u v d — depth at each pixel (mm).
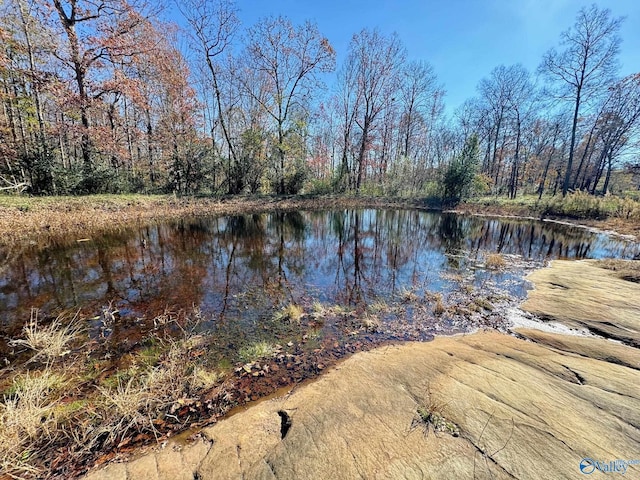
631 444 1988
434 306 4762
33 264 6258
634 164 19828
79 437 2201
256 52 17094
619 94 18875
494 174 30453
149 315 4277
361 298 5105
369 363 3125
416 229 12484
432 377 2797
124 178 14734
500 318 4348
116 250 7477
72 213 9734
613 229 12406
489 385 2627
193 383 2738
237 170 17969
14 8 10898
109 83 12648
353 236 10789
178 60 15977
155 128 17828
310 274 6449
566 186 19219
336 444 2043
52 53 11828
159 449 2104
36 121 11922
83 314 4258
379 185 22469
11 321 4000
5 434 2012
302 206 17578
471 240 10391
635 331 3822
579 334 3873
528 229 12812
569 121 24625
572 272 6441
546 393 2508
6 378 2869
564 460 1863
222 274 6207
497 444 1994
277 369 3068
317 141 26969
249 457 1983
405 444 2018
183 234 9688
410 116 25234
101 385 2779
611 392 2527
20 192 10305
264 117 19312
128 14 12547
